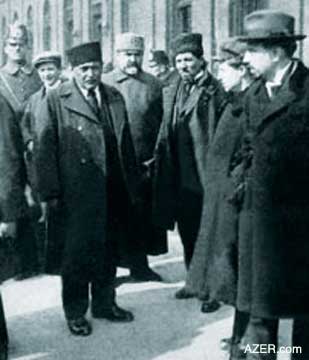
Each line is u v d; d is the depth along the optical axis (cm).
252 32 388
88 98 501
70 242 494
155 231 607
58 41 2389
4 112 502
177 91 566
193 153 550
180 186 561
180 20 1439
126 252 530
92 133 496
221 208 416
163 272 666
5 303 574
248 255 392
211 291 417
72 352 468
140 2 1623
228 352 465
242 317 427
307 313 387
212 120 538
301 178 380
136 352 467
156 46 1520
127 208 522
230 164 412
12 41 681
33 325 522
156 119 641
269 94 390
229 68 519
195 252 431
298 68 387
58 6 2378
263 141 381
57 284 626
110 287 524
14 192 504
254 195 385
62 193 496
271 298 383
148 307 561
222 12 1205
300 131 376
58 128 494
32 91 682
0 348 449
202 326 518
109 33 1831
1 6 3180
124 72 648
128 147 520
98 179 495
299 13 997
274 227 381
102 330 509
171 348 474
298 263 383
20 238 635
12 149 502
